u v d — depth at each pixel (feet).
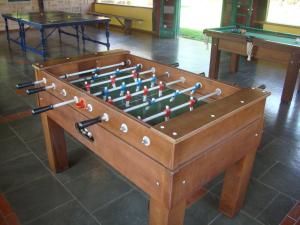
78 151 8.55
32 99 12.07
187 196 4.35
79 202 6.66
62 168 7.66
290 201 6.80
